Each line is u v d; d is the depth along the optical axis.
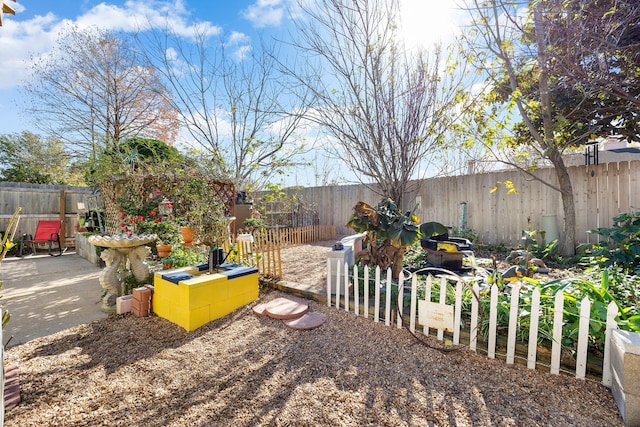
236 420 1.83
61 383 2.21
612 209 5.84
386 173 5.46
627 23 4.22
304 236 9.84
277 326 3.20
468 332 2.71
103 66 9.62
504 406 1.93
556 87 5.24
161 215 5.61
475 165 9.52
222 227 4.23
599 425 1.76
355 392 2.09
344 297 3.66
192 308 3.14
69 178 12.29
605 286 2.48
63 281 5.21
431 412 1.88
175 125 10.46
